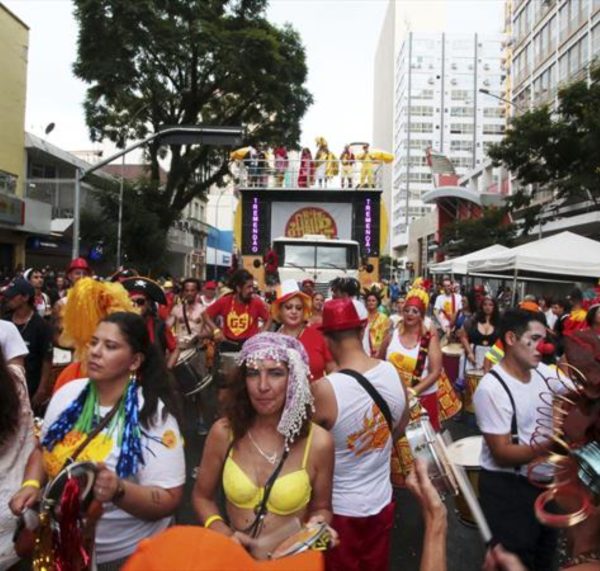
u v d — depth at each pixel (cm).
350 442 330
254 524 268
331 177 1919
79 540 225
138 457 266
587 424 161
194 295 894
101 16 2362
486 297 887
